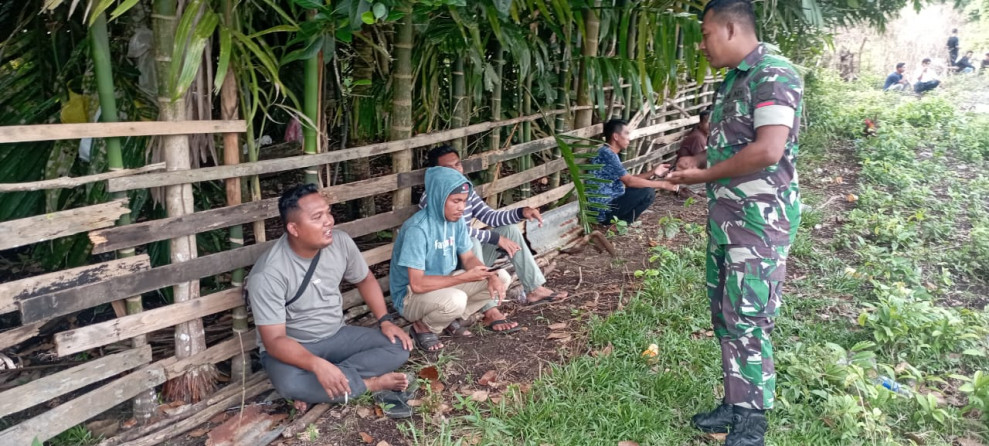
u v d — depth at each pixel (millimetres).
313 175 3086
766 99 2348
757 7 6504
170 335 3344
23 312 2186
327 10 2584
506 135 4688
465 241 3516
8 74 3258
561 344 3570
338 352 3002
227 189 2791
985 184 6945
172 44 2461
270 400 2982
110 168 2404
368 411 2936
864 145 8492
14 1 3283
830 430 2820
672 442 2744
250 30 2828
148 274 2525
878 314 3643
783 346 3508
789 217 2535
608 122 5086
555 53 4785
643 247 5070
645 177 4309
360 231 3367
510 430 2799
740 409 2676
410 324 3668
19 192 3061
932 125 9953
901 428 2893
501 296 3283
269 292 2689
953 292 4535
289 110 2975
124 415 2785
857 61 17703
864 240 5344
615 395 3031
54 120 3086
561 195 5035
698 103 7766
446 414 2945
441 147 3561
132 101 2992
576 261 4809
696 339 3555
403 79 3416
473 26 2908
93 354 3166
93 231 2369
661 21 3910
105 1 2180
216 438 2652
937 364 3432
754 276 2525
